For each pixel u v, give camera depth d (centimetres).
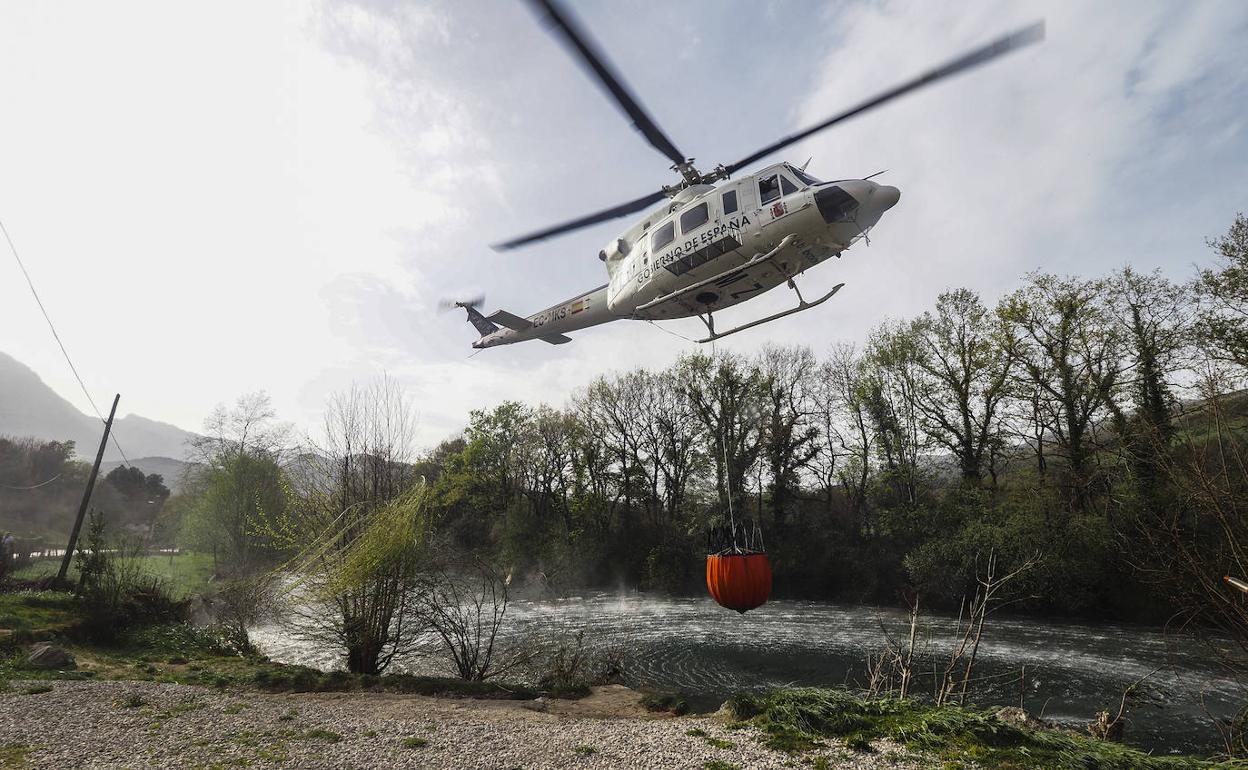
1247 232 1831
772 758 524
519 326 1473
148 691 787
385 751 546
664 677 1309
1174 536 836
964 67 591
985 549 2158
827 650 1612
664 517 3634
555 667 1116
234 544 2509
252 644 1289
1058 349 2397
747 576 611
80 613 1241
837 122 744
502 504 4053
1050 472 2377
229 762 509
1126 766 508
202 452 3569
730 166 951
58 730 596
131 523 6456
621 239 1152
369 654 1036
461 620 1120
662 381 3766
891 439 2959
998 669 1362
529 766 503
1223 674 1233
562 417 4197
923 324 2825
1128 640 1677
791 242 862
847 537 2978
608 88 704
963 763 508
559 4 557
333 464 1234
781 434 3281
